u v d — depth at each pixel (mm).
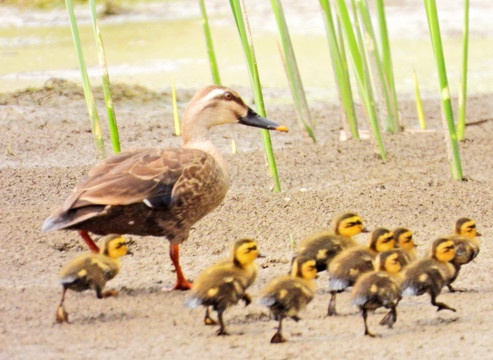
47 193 14969
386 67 18562
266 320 9688
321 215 13594
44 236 12547
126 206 10227
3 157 17391
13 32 30500
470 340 8883
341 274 9836
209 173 10898
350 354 8516
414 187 15031
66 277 9320
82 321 9438
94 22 12805
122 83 23078
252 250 9344
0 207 14133
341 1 15531
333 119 20844
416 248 12172
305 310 10008
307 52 27109
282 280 9031
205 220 13359
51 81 22562
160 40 28906
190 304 8945
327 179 15898
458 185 15023
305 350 8625
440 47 14297
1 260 11555
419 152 17453
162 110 21281
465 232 10812
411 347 8695
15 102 21141
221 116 12008
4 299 10078
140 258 12023
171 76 24203
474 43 27391
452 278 10430
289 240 12648
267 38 28844
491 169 16359
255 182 15859
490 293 10484
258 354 8508
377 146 17141
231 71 24859
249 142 19109
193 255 12180
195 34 29688
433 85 23594
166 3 33719
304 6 32625
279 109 21484
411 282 9492
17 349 8531
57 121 19984
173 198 10438
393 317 9336
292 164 16875
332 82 24141
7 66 25250
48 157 17562
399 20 30047
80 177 15906
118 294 10461
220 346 8727
